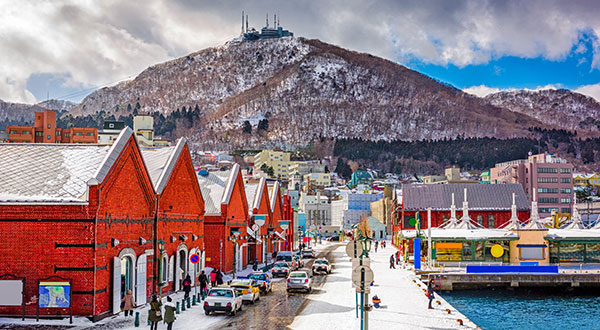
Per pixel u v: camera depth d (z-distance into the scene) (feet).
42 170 110.93
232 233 196.65
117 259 107.55
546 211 608.60
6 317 99.14
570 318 143.13
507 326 131.64
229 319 104.27
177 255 141.28
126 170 113.29
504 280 190.39
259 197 251.39
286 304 124.88
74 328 92.79
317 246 456.86
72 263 99.66
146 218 123.75
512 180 640.17
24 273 99.96
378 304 124.16
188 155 150.82
